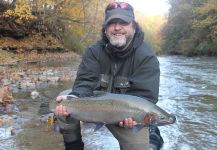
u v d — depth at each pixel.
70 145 1.69
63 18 11.95
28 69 6.32
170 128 2.61
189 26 22.50
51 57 9.71
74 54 11.44
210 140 2.33
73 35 13.36
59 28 12.09
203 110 3.32
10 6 10.02
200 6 20.17
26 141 2.17
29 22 10.65
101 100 1.45
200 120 2.89
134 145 1.58
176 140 2.30
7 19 10.04
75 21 12.34
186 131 2.54
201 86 5.19
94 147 2.10
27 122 2.59
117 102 1.42
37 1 10.65
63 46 11.82
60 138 2.23
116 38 1.52
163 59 15.87
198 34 19.84
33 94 3.70
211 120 2.90
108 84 1.62
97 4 12.75
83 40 13.52
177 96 4.18
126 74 1.60
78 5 12.47
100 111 1.44
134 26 1.57
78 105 1.47
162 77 6.62
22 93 3.83
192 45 20.34
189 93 4.43
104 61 1.63
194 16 21.69
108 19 1.51
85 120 1.48
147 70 1.57
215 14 18.38
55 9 11.43
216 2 18.06
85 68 1.65
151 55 1.58
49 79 4.97
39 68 6.69
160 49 28.52
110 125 1.60
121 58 1.59
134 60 1.58
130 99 1.41
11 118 2.67
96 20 12.95
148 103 1.41
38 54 9.85
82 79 1.65
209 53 19.03
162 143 2.05
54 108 1.52
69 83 4.80
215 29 17.91
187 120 2.88
